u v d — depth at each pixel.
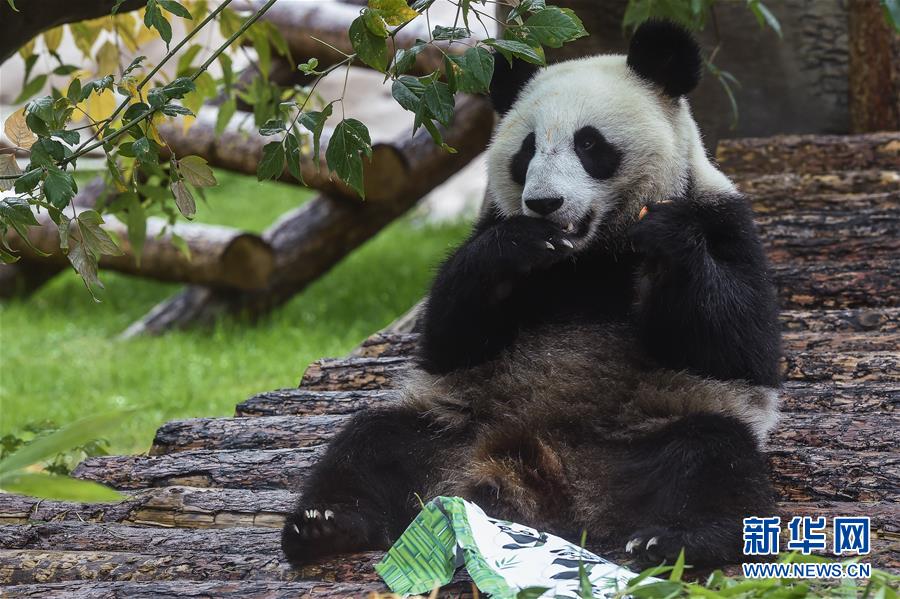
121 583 6.49
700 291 7.03
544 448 6.97
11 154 7.59
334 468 7.03
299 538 6.68
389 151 18.62
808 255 11.49
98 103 10.36
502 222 7.34
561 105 7.81
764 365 7.31
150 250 20.22
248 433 9.05
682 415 7.07
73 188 6.84
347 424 7.46
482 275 7.18
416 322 11.06
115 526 7.59
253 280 20.44
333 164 6.93
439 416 7.53
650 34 8.03
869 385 8.67
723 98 15.04
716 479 6.42
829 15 15.16
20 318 22.22
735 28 15.01
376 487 7.01
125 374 18.22
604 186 7.79
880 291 10.62
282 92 13.38
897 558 6.37
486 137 18.69
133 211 11.29
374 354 10.82
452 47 16.22
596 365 7.39
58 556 7.09
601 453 7.03
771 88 15.20
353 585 6.25
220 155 18.80
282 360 18.59
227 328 20.97
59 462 10.35
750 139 13.73
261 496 7.91
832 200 12.15
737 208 7.79
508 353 7.66
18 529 7.52
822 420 8.12
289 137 7.21
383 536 6.93
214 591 6.20
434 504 6.36
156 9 7.11
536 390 7.38
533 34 6.85
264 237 20.84
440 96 6.71
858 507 7.05
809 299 10.77
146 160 7.11
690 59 8.02
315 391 9.75
